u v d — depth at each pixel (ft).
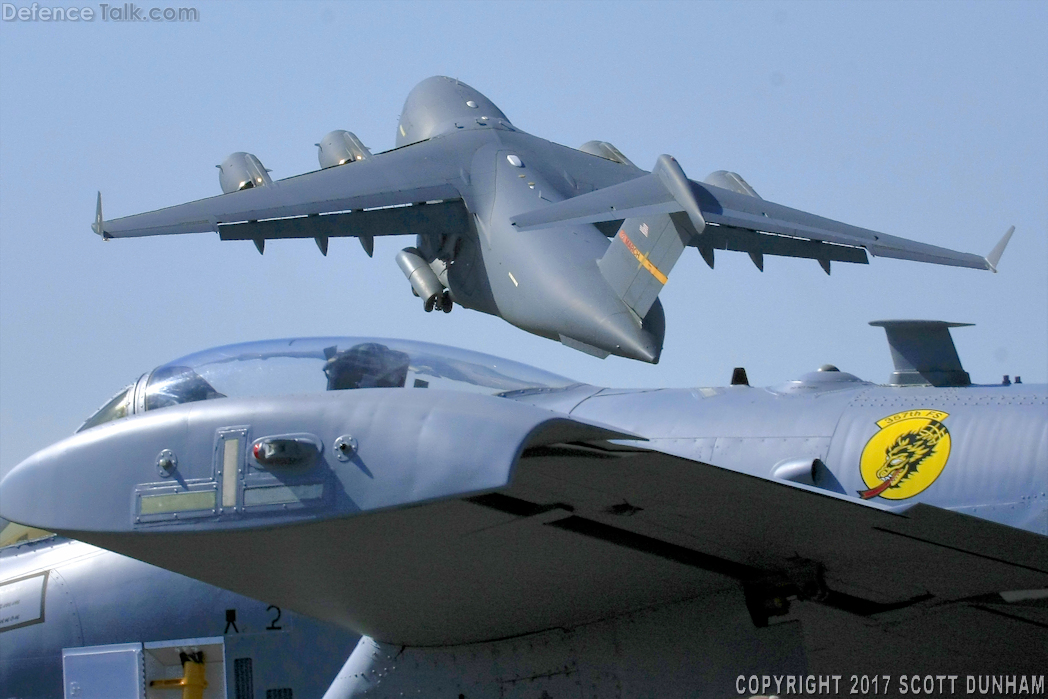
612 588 64.64
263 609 77.36
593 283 244.63
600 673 67.46
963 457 73.77
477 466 45.27
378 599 63.57
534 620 67.21
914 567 61.36
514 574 61.57
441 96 321.93
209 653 77.77
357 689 71.87
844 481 76.54
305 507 47.70
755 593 64.95
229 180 285.64
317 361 73.51
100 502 51.31
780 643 64.80
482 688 69.41
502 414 46.47
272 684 76.79
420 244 302.25
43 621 79.77
